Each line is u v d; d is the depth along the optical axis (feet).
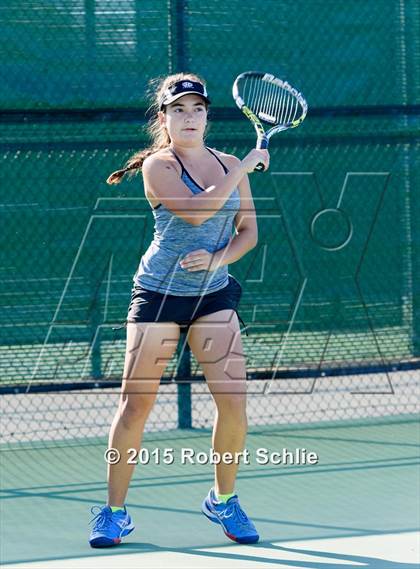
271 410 60.64
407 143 60.29
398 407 61.41
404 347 60.44
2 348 55.31
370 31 59.67
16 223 55.47
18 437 55.26
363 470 48.32
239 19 57.77
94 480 47.60
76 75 56.03
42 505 43.47
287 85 42.24
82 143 55.88
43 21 55.47
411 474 47.60
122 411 36.91
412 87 60.44
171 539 38.40
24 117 55.06
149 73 56.75
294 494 44.50
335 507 42.45
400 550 36.63
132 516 41.60
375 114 59.52
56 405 61.52
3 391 55.16
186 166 36.24
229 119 57.21
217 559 35.83
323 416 59.47
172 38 56.85
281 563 35.29
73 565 35.42
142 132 56.54
